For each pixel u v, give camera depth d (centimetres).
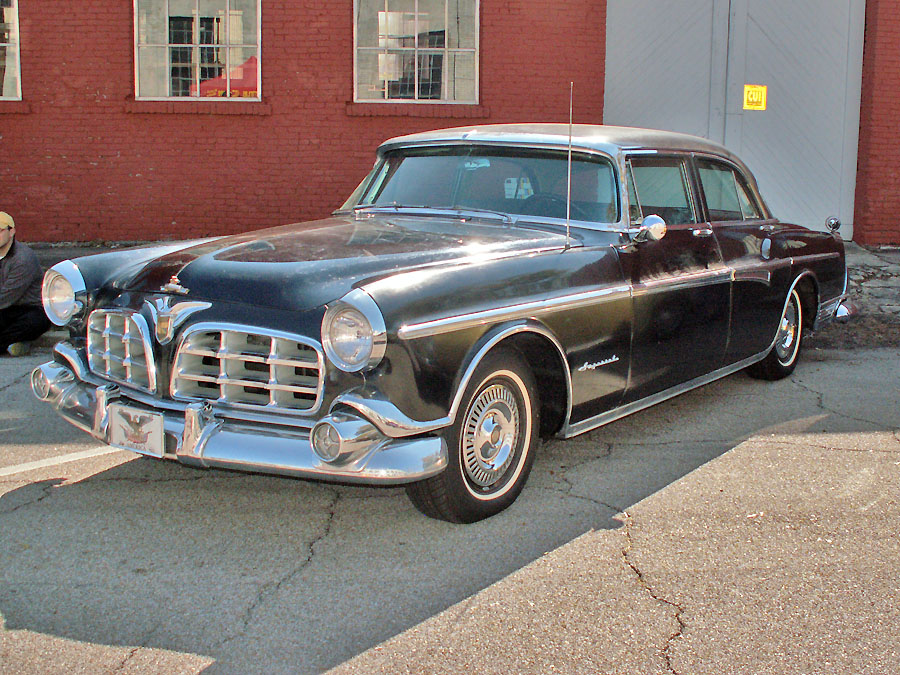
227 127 1073
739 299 562
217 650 302
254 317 366
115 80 1060
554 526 402
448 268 389
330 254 398
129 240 1085
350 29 1062
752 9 1089
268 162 1080
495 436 405
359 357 346
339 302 348
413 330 355
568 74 1087
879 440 523
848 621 322
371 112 1070
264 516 411
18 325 708
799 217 1126
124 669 290
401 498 433
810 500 432
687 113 1102
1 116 1061
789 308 655
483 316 381
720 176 574
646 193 495
